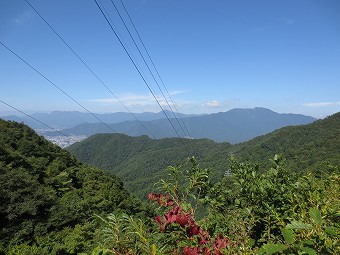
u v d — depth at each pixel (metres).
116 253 1.54
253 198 3.04
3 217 24.08
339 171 3.74
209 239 1.93
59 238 22.64
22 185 28.03
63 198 32.34
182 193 2.59
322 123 91.56
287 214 2.66
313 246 1.41
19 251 19.78
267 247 1.35
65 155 55.81
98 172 55.56
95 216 1.71
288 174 3.42
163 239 1.74
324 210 1.98
